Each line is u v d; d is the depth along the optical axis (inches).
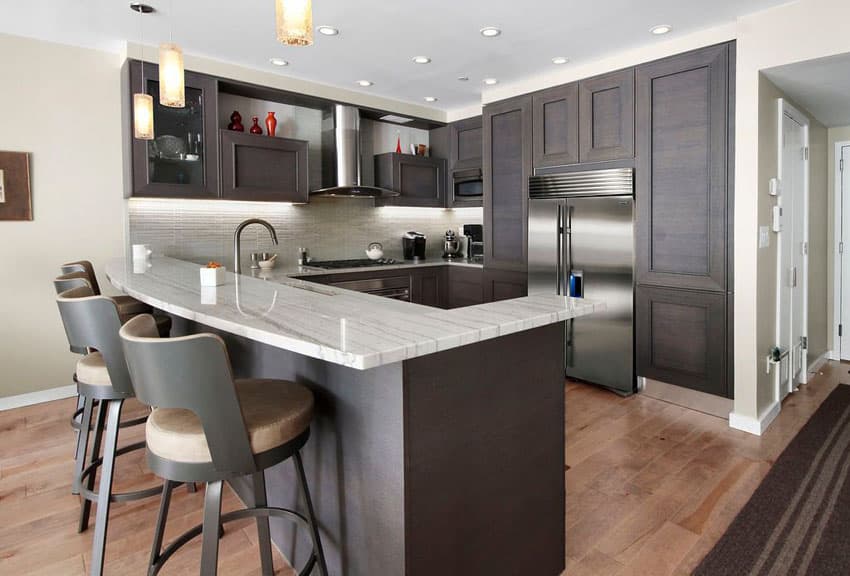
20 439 116.2
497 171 179.8
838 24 103.3
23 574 71.7
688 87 128.6
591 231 148.1
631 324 141.0
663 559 74.2
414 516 51.1
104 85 144.5
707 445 112.2
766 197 121.5
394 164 194.9
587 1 111.0
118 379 68.7
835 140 179.2
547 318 59.2
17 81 132.2
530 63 150.4
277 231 180.9
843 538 77.4
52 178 138.3
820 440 113.2
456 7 114.0
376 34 129.3
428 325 52.7
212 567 50.8
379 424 52.5
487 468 58.8
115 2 111.6
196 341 45.4
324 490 62.8
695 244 128.6
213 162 149.5
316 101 173.6
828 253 183.6
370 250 199.8
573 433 119.6
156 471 51.9
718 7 112.5
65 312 70.6
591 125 149.9
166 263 123.9
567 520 84.1
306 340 45.7
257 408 55.2
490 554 60.0
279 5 58.1
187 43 135.8
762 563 72.6
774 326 130.3
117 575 71.1
